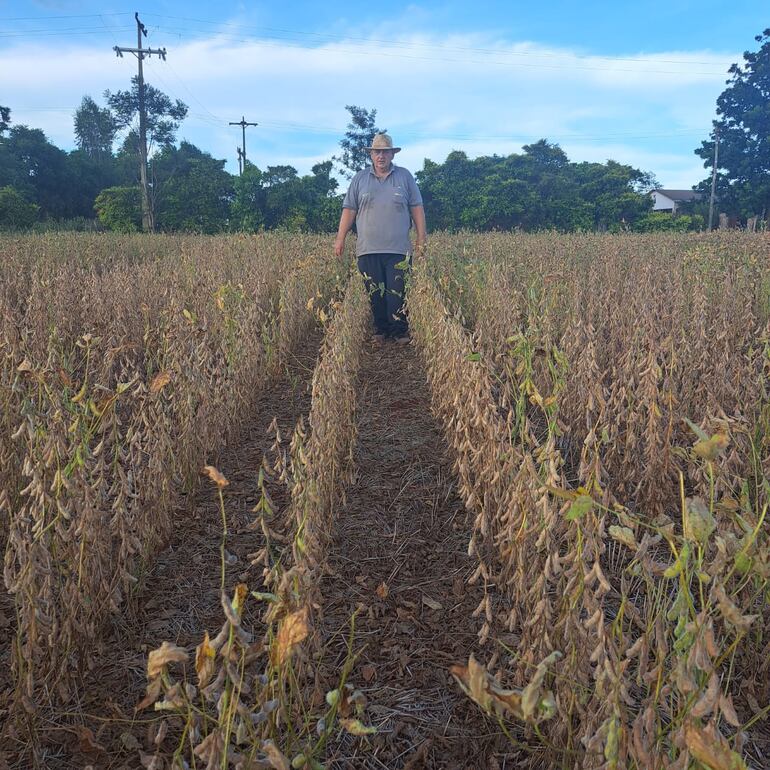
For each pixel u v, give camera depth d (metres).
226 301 5.33
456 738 2.10
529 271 7.63
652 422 3.20
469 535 3.31
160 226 38.06
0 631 2.58
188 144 48.31
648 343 3.98
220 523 3.47
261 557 1.96
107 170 57.94
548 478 2.01
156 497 3.07
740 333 5.37
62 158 54.44
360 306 7.30
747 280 6.64
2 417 3.22
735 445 2.56
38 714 2.18
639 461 3.55
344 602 2.80
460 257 8.77
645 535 1.61
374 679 2.35
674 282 6.59
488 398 2.86
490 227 39.91
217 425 4.23
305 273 8.35
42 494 2.10
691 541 1.35
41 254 11.84
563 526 2.14
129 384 2.24
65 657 2.19
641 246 12.43
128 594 2.63
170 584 2.94
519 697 1.13
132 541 2.49
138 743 2.04
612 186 42.38
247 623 2.68
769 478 2.79
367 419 5.09
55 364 3.05
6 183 48.44
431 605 2.75
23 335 3.46
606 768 1.41
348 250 12.19
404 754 2.05
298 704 1.98
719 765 1.14
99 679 2.37
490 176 40.59
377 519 3.52
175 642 2.56
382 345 7.78
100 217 38.69
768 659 2.19
